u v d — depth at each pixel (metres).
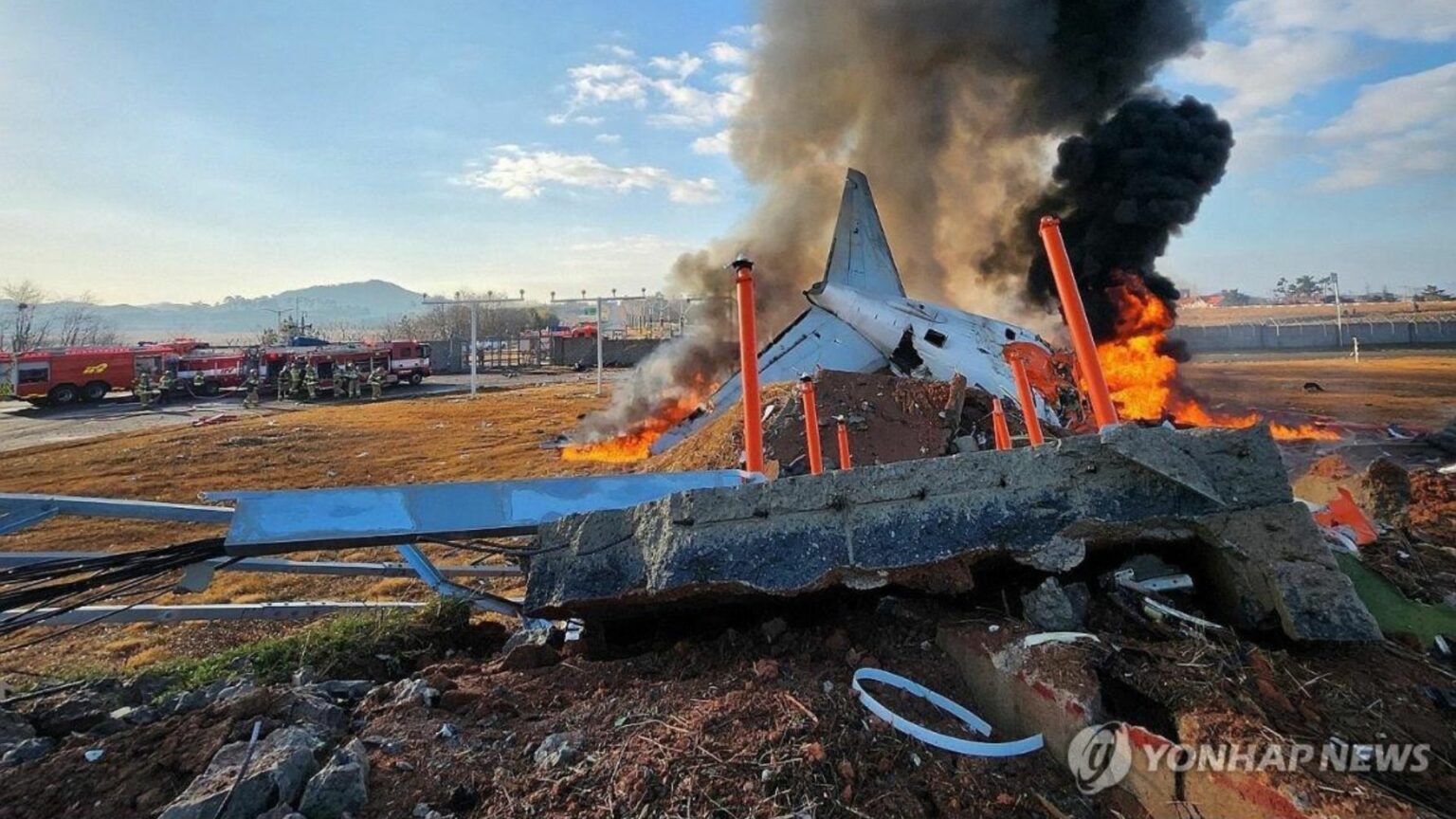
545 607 2.97
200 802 2.04
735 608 3.21
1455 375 25.19
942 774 2.16
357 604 5.23
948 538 2.71
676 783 2.13
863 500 2.79
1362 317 58.44
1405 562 3.74
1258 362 33.72
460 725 2.64
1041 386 9.98
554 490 3.50
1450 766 1.95
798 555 2.74
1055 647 2.39
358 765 2.25
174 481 14.33
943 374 11.38
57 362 32.91
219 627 6.33
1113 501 2.70
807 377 4.45
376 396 34.38
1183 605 2.87
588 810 2.08
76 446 19.14
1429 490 5.61
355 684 3.33
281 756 2.26
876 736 2.29
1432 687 2.36
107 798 2.23
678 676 2.90
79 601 3.30
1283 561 2.56
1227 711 2.06
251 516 3.16
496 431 20.86
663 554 2.81
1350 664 2.46
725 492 2.84
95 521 10.89
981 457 2.81
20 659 5.64
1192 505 2.67
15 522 3.28
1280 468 2.73
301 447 18.30
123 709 3.12
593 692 2.81
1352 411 16.86
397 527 3.20
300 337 50.78
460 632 4.79
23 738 2.79
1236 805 1.79
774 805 2.03
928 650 2.79
